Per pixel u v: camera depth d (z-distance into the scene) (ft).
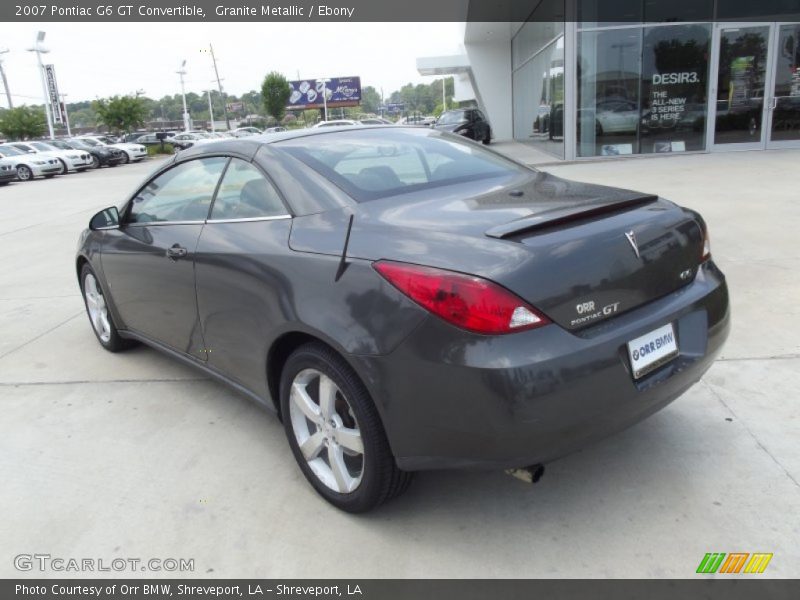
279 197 9.29
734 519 7.98
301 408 8.81
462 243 7.23
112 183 65.98
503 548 7.81
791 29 44.09
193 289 10.52
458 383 6.75
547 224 7.43
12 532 8.71
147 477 9.82
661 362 7.71
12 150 87.86
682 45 45.34
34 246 30.04
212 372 11.07
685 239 8.41
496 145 79.82
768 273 16.89
